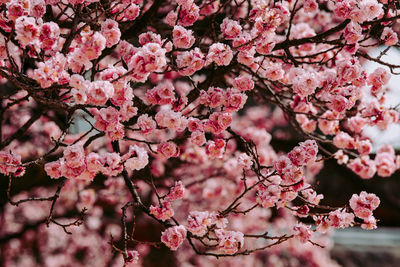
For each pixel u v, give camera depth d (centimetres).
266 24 272
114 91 234
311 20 444
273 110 824
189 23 286
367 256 1052
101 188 593
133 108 246
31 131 611
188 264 919
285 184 271
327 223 274
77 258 907
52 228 880
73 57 226
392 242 1117
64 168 240
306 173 663
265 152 541
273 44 281
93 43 222
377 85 292
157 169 584
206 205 736
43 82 222
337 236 1142
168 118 256
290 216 873
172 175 608
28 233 869
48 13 316
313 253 886
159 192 632
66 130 288
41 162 267
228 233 261
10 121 609
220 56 264
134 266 866
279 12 283
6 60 326
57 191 271
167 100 265
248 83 272
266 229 854
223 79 381
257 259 895
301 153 263
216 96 271
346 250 1071
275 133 796
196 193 736
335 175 1077
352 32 277
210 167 643
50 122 589
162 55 223
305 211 281
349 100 289
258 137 544
